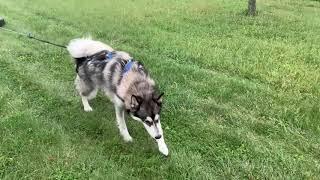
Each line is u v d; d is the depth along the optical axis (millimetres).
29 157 1400
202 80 2115
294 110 1784
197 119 1702
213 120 1710
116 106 1467
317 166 1394
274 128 1645
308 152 1494
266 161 1413
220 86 2029
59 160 1389
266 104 1855
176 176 1336
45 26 3092
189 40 2922
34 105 1780
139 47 2729
